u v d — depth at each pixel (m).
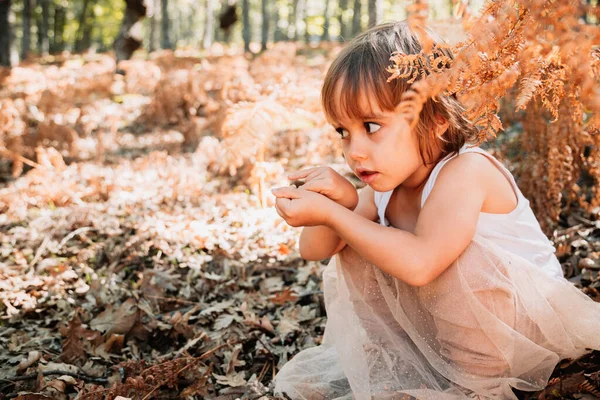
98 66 15.12
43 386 1.75
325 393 1.63
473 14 1.20
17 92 8.95
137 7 12.39
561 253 2.44
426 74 1.32
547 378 1.53
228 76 8.23
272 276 2.66
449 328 1.48
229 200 3.62
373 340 1.59
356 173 1.41
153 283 2.52
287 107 2.93
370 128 1.35
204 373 1.77
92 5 34.19
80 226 3.37
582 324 1.54
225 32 19.58
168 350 2.09
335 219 1.40
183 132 6.02
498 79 1.09
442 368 1.52
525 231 1.55
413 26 1.10
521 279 1.46
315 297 2.36
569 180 2.49
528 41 1.06
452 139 1.45
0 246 3.18
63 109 7.74
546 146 2.60
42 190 3.90
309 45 21.48
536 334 1.52
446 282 1.44
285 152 4.90
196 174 4.22
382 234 1.35
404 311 1.55
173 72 8.71
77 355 1.98
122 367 1.78
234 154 2.94
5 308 2.45
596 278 2.15
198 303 2.40
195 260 2.80
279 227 2.98
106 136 6.30
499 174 1.48
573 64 1.02
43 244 3.07
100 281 2.59
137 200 3.82
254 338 2.06
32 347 2.10
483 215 1.47
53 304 2.47
